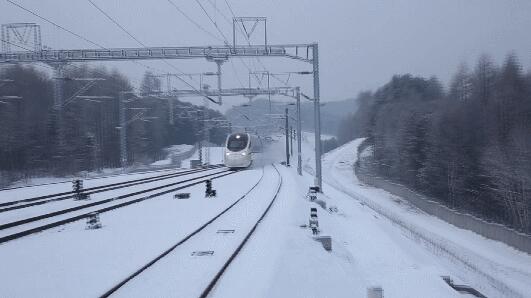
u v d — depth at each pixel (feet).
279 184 117.60
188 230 52.75
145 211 68.13
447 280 54.39
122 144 161.99
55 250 43.39
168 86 136.46
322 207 94.84
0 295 30.78
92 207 72.08
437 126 185.06
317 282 38.22
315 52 97.19
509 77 182.80
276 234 52.21
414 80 357.41
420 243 89.45
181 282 33.42
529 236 99.96
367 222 91.61
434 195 176.76
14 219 61.62
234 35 90.22
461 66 218.38
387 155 255.50
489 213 141.69
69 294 30.71
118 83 247.50
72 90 217.15
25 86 215.10
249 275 36.19
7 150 192.13
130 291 31.65
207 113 259.80
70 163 205.36
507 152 139.13
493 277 72.38
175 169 213.87
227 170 180.34
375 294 30.94
